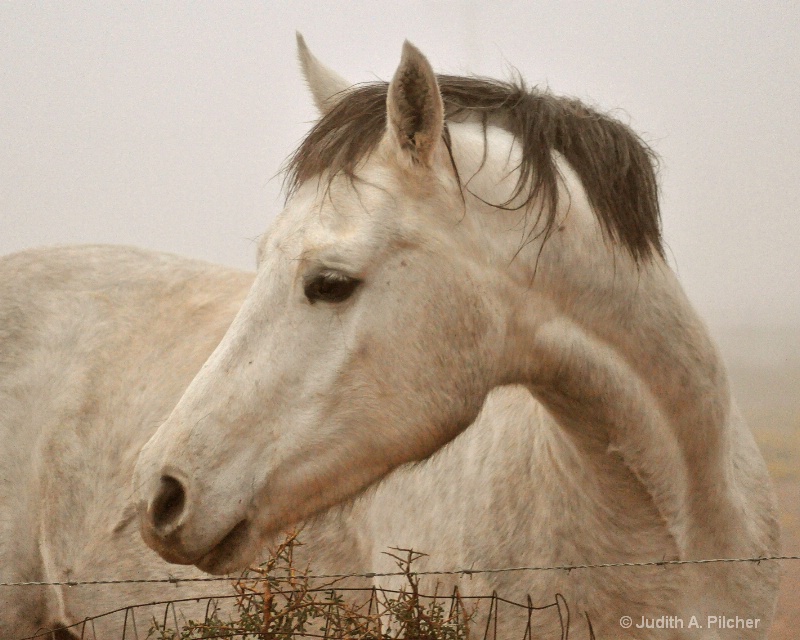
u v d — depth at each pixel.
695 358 4.21
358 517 5.17
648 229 4.16
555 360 4.05
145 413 5.86
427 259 3.80
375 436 3.86
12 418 5.93
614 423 4.08
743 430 4.92
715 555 4.36
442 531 4.66
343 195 3.79
